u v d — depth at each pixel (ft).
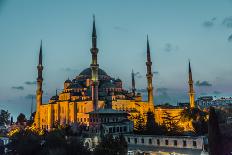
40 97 535.19
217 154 138.10
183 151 238.89
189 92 542.98
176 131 357.82
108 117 351.46
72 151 237.45
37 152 261.24
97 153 214.28
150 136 266.77
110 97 495.41
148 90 512.63
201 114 412.77
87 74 593.83
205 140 236.63
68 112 476.95
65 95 523.70
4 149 309.01
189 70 549.54
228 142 147.02
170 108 545.03
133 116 426.51
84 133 334.24
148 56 524.93
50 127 488.85
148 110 462.60
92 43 460.96
